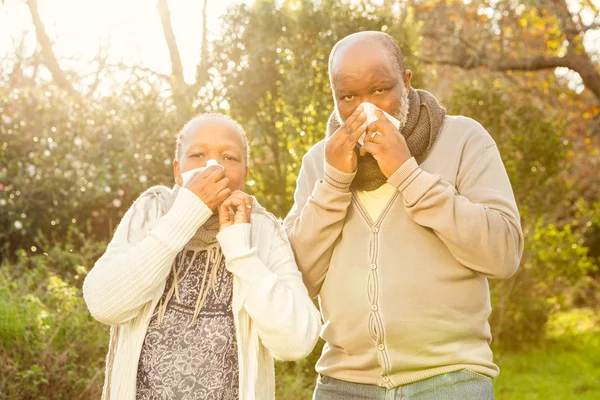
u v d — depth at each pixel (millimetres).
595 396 7266
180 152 2477
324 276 2707
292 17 8312
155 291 2289
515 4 12922
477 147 2629
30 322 5234
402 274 2541
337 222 2629
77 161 7746
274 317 2242
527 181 9625
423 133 2600
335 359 2707
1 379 4742
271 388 2400
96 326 5473
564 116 14070
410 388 2547
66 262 7000
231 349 2285
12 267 6852
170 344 2260
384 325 2537
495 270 2473
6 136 7852
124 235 2375
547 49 13445
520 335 9477
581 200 12305
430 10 14078
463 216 2443
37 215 7695
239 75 8234
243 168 2459
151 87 8312
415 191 2479
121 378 2254
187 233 2258
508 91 13219
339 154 2549
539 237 10008
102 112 8133
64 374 4898
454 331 2525
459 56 13781
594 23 13328
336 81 2557
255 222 2479
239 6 8328
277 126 8250
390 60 2537
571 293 12430
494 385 7590
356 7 8508
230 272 2340
